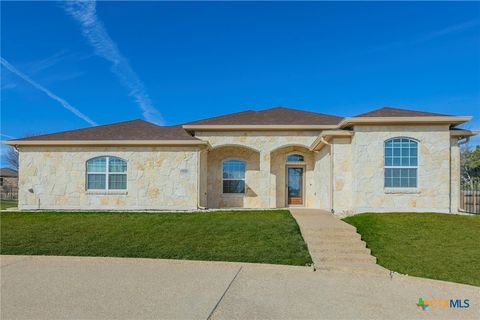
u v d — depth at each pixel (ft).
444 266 26.09
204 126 59.93
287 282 22.39
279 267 25.81
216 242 32.17
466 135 45.70
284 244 31.42
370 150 45.21
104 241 32.71
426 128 45.03
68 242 32.37
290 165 63.26
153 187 54.19
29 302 18.15
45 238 33.86
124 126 63.10
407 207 44.60
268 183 60.54
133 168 54.49
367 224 37.86
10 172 161.38
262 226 38.09
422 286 22.07
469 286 21.81
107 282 21.79
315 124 59.62
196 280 22.36
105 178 54.75
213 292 20.06
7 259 27.58
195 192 53.83
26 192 54.85
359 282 22.80
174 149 54.60
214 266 25.93
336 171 47.11
